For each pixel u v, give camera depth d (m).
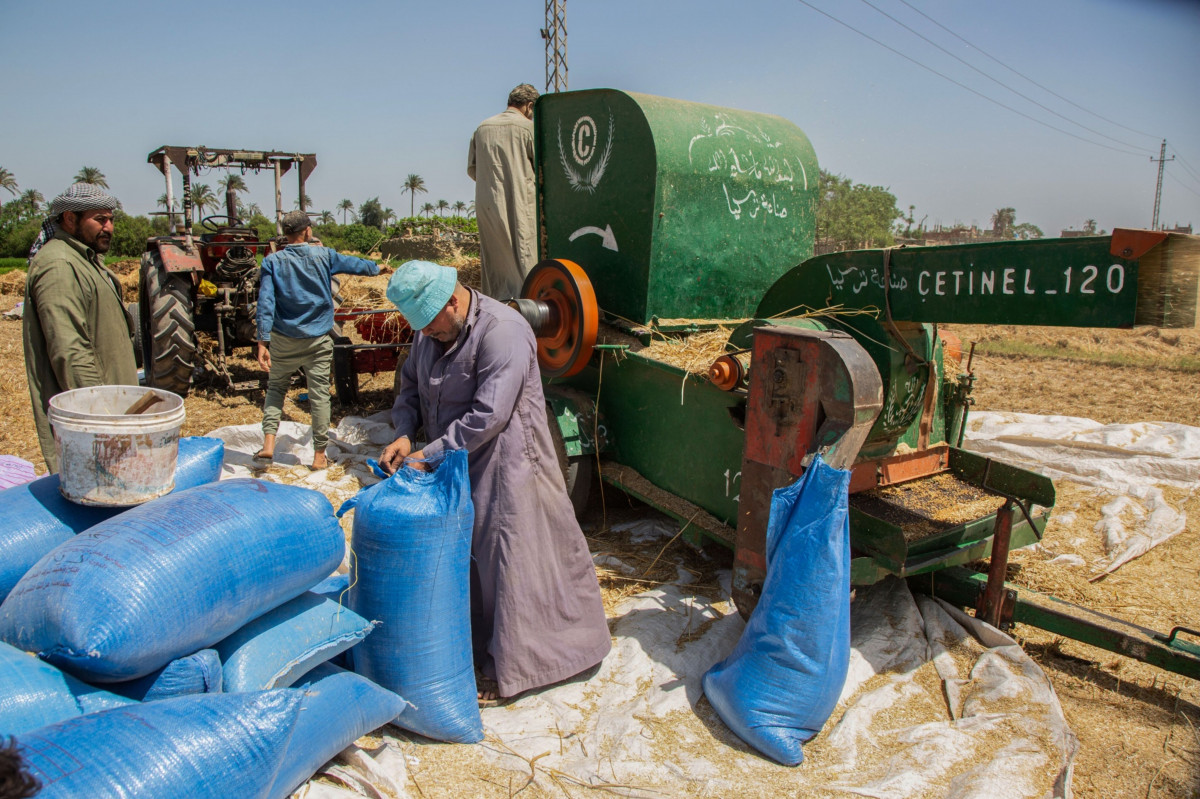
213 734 1.67
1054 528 4.78
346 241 49.84
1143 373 11.31
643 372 4.25
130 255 58.53
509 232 5.56
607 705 2.92
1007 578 4.09
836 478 2.60
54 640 1.84
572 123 4.56
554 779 2.50
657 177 4.04
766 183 4.57
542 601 2.91
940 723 2.78
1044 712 2.81
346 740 2.39
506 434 2.83
